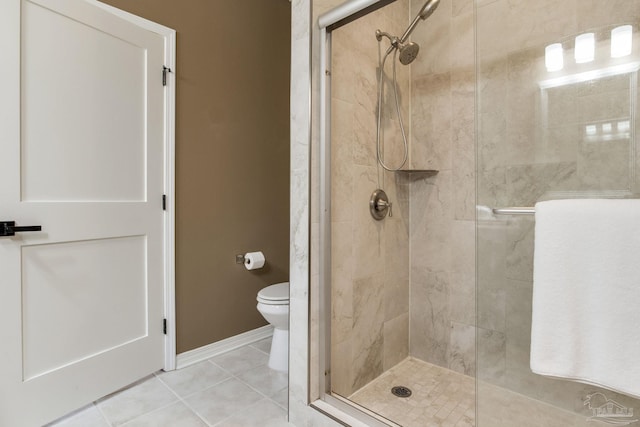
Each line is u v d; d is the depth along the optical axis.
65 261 1.53
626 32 1.17
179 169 2.04
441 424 1.54
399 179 2.13
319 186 1.60
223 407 1.65
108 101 1.69
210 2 2.19
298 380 1.55
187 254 2.09
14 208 1.36
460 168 2.01
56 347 1.50
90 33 1.61
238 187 2.38
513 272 1.27
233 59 2.33
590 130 1.20
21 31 1.38
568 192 1.23
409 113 2.20
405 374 2.01
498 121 1.36
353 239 1.80
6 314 1.34
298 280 1.57
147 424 1.51
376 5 1.40
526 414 1.24
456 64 2.02
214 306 2.24
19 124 1.38
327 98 1.60
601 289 0.99
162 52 1.94
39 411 1.44
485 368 1.33
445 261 2.08
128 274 1.79
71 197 1.55
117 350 1.73
